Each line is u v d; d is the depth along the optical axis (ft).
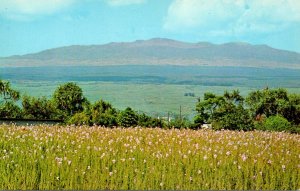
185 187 52.13
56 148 60.80
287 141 70.38
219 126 89.66
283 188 53.06
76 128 76.38
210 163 54.85
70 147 61.82
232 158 56.29
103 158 55.67
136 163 55.06
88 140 64.95
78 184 51.72
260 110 110.73
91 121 93.30
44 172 52.13
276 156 59.26
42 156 55.06
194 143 64.80
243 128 90.17
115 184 52.01
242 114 91.91
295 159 58.59
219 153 58.29
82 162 55.62
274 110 111.04
